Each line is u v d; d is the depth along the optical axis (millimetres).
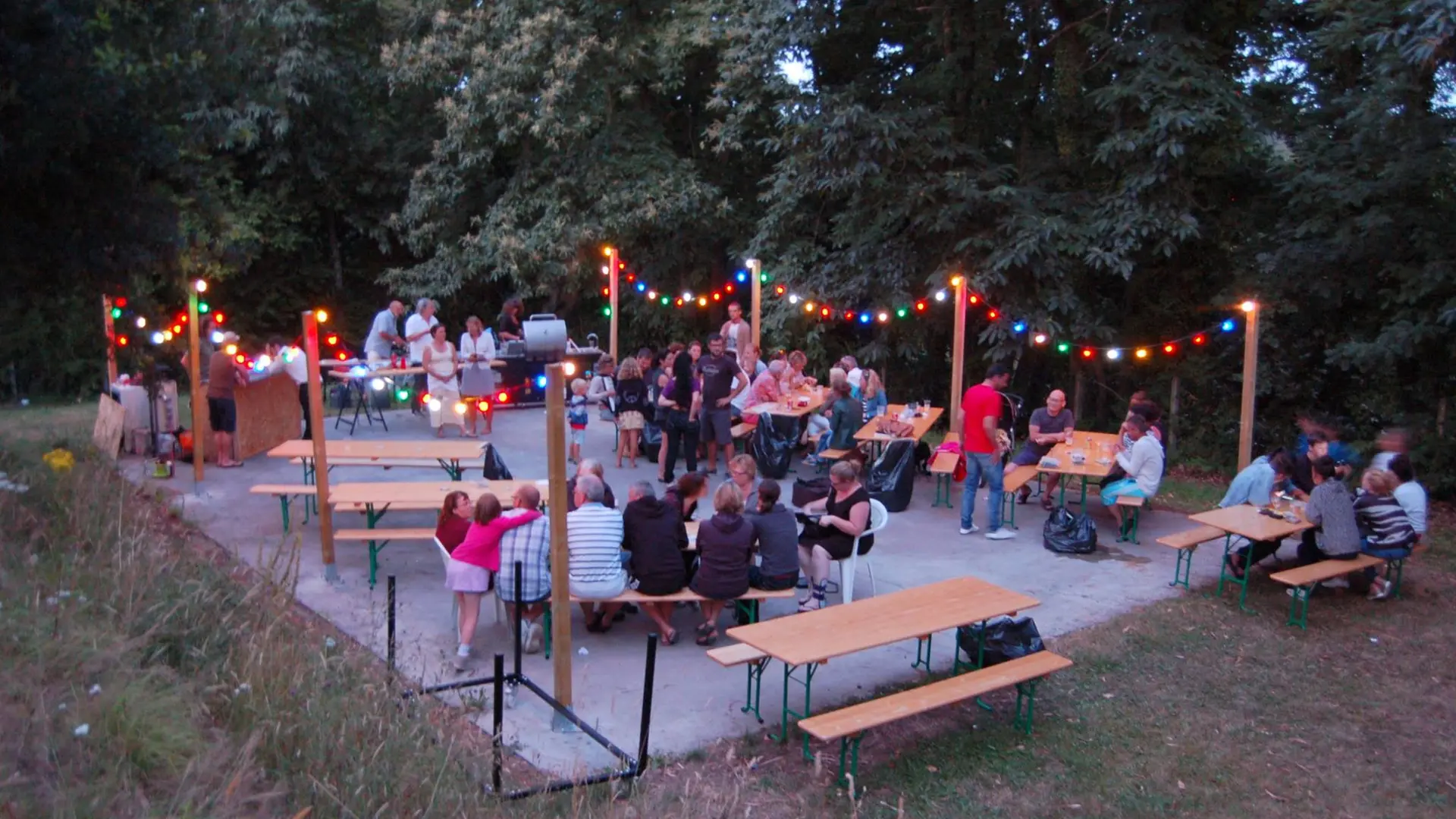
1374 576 8906
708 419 12141
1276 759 6105
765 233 17141
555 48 19156
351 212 23109
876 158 14422
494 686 5879
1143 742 6273
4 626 4824
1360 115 11711
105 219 8680
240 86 10305
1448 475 12156
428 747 5113
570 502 8203
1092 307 15484
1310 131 13250
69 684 4477
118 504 7816
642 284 18984
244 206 20734
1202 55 13883
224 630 5707
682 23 19516
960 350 12414
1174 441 14828
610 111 20125
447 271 20781
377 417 15570
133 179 8734
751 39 16844
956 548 9984
